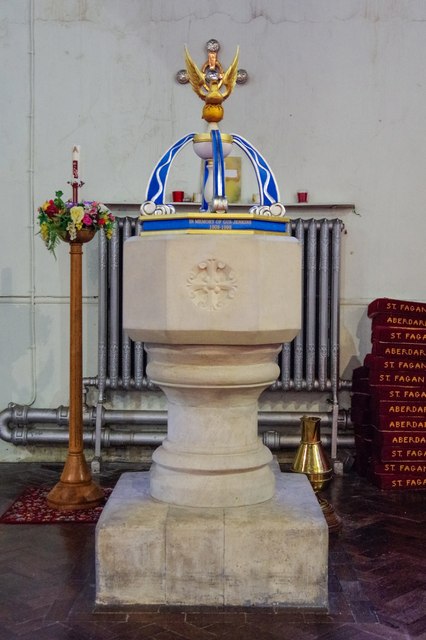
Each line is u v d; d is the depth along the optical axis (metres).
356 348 5.93
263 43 5.83
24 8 5.85
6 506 4.78
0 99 5.86
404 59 5.83
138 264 3.33
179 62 5.85
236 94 5.84
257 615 3.18
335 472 5.52
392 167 5.86
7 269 5.91
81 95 5.88
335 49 5.82
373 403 5.24
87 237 4.77
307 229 5.68
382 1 5.80
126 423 5.77
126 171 5.91
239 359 3.34
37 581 3.56
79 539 4.15
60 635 3.02
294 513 3.36
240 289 3.20
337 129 5.86
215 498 3.42
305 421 4.89
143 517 3.31
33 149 5.88
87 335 5.95
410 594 3.41
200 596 3.25
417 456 5.13
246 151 3.70
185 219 3.29
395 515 4.58
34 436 5.81
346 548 4.00
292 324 3.40
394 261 5.89
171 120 5.88
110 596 3.27
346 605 3.28
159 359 3.46
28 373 5.94
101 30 5.84
